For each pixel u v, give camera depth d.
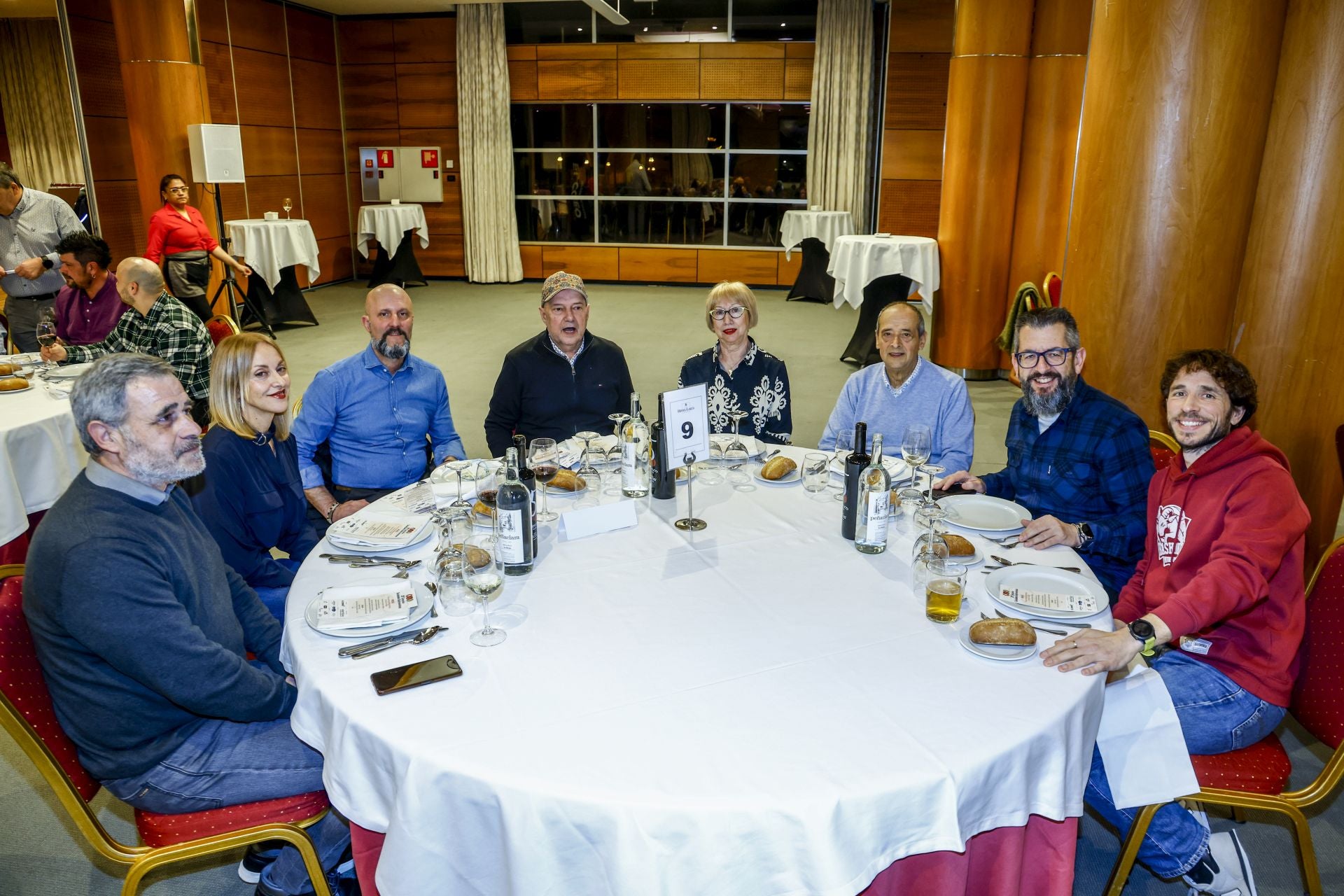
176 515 1.66
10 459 2.85
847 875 1.14
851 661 1.44
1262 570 1.62
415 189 11.16
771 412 3.00
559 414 3.18
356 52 10.83
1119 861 1.70
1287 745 2.43
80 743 1.52
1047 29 5.76
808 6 10.09
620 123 10.76
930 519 1.92
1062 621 1.57
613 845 1.13
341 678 1.40
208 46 8.59
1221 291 2.86
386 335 2.80
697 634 1.52
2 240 4.82
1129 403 3.03
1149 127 2.80
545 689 1.36
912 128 9.67
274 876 1.77
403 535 1.91
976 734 1.26
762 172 10.65
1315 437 2.79
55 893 1.95
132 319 3.77
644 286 11.09
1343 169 2.60
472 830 1.21
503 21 10.40
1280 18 2.63
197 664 1.52
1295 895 1.91
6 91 8.94
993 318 6.36
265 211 9.63
